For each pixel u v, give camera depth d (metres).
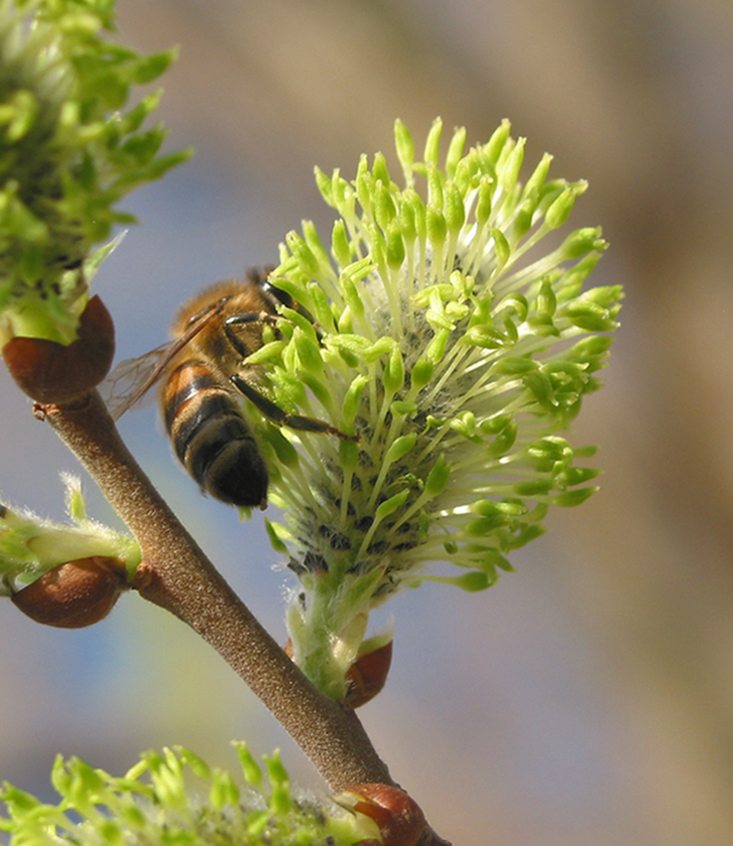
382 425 0.37
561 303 0.37
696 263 0.50
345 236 0.37
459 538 0.37
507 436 0.37
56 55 0.35
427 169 0.37
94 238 0.35
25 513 0.37
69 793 0.36
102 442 0.37
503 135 0.37
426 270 0.37
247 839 0.36
